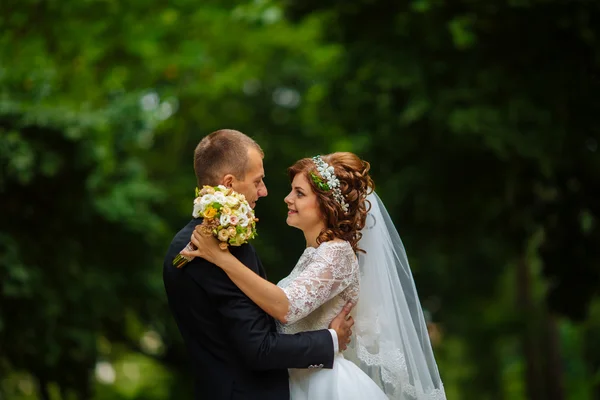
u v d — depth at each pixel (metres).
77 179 12.27
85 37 14.69
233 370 4.62
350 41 13.95
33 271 11.95
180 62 16.14
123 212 13.07
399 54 13.05
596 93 12.19
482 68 12.41
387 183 13.91
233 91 18.58
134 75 16.64
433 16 12.68
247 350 4.49
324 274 4.77
